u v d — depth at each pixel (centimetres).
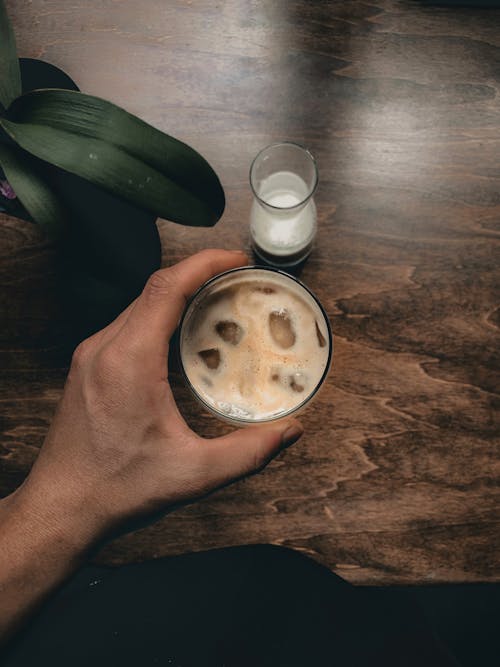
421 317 39
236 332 35
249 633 41
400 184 40
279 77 41
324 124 40
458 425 38
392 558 37
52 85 31
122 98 41
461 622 55
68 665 41
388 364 38
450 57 41
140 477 31
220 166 40
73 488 31
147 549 37
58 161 25
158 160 27
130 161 26
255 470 31
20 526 31
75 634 42
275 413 34
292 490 38
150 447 31
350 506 37
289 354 35
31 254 40
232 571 42
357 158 40
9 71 27
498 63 40
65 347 39
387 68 41
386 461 38
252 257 40
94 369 31
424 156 40
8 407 39
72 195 29
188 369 35
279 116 40
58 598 44
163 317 31
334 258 39
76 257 30
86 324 39
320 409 38
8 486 38
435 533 37
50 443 32
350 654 41
